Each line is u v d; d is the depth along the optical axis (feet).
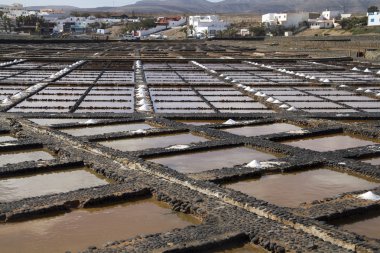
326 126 36.68
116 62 103.45
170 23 439.22
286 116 41.22
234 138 32.14
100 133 34.71
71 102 49.42
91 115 40.37
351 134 35.32
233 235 16.14
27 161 25.88
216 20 384.88
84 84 63.00
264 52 147.23
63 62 101.96
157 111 44.91
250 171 24.09
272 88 63.31
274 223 17.25
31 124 35.86
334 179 23.89
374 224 17.93
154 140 32.68
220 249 15.60
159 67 92.89
